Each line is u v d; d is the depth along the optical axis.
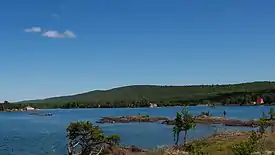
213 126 137.00
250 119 156.62
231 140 62.16
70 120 198.38
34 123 179.88
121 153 59.66
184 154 47.47
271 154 30.00
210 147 47.31
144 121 184.25
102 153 54.44
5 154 73.81
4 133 122.06
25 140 98.31
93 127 45.25
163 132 117.75
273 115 92.62
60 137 104.56
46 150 77.62
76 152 47.66
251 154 27.55
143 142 87.19
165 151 56.25
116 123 172.88
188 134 103.88
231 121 150.50
